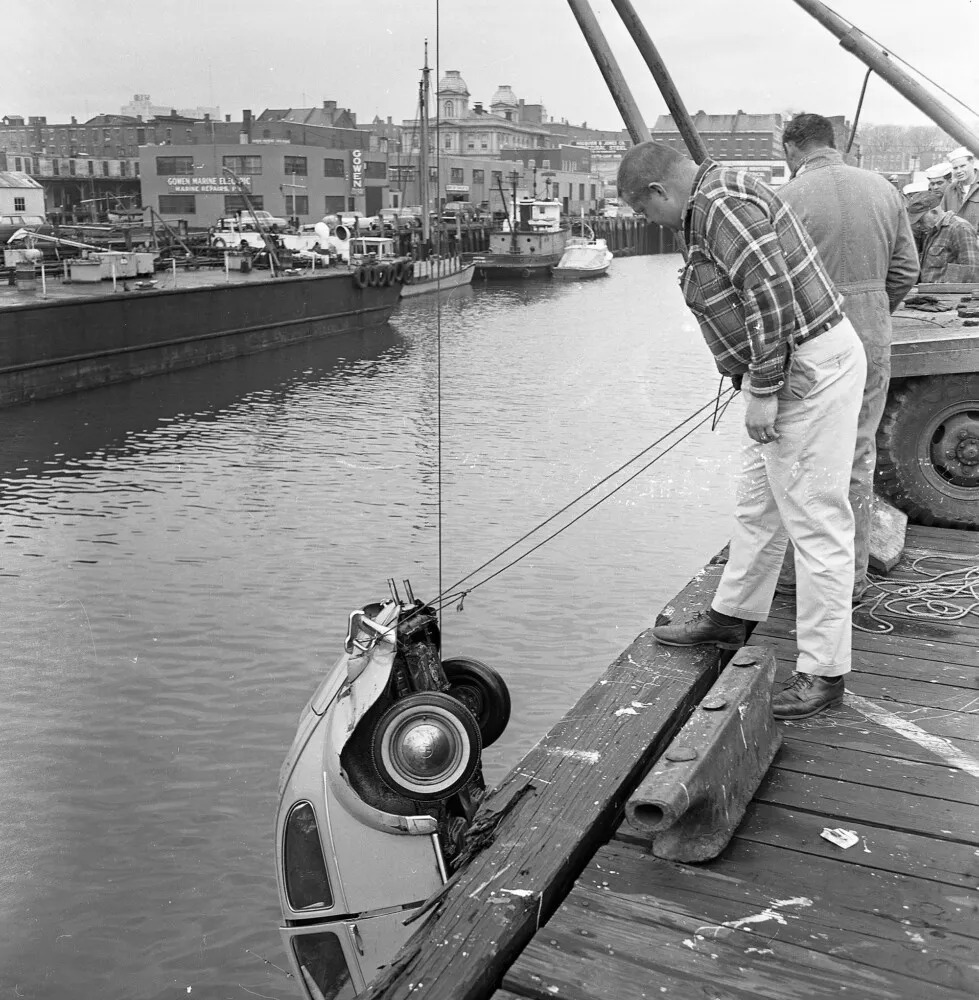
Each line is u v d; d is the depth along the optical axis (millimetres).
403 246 55469
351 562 13078
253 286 31734
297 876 3271
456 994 2047
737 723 2707
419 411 23328
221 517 15000
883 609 4016
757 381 2875
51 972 5789
